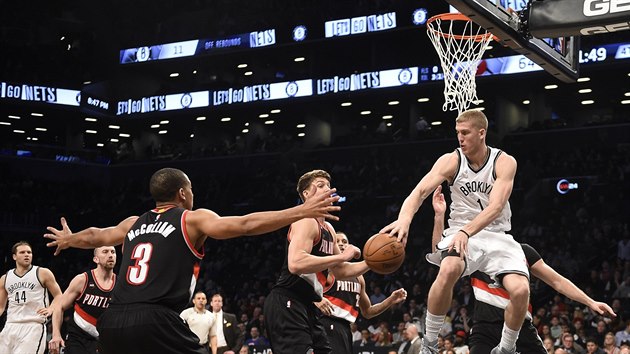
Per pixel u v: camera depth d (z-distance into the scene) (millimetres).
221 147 30938
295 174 27844
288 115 31359
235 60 31000
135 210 28781
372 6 27500
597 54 23766
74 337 7793
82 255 26891
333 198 3861
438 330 4934
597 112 29172
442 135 26688
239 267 23844
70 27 32312
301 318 5672
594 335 12961
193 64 31672
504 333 4996
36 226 27922
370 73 27156
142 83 33406
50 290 8688
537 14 6867
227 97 29875
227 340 11211
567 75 7906
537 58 7320
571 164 23156
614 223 20719
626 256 18203
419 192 4953
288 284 5707
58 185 29859
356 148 27797
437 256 5109
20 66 29641
